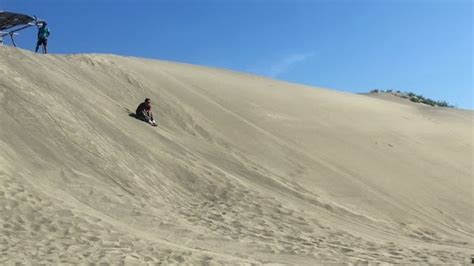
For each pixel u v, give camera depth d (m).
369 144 20.17
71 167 11.07
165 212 10.57
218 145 16.16
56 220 8.70
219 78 25.25
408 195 15.83
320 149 18.31
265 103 22.28
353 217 12.84
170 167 13.07
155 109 17.27
